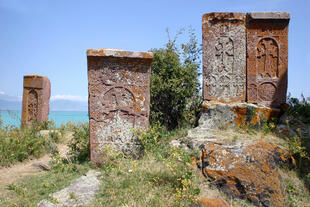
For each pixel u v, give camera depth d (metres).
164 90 6.98
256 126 5.50
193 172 3.72
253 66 6.08
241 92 6.10
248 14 6.14
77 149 5.15
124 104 4.51
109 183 3.54
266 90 6.05
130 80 4.51
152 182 3.39
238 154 3.82
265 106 5.87
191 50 7.68
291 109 5.76
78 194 3.25
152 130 4.55
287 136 5.07
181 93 6.76
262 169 3.69
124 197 3.12
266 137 5.01
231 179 3.61
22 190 3.45
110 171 3.89
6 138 6.09
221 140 4.41
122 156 4.37
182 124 6.90
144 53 4.45
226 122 5.64
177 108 7.13
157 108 7.13
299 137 4.96
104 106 4.47
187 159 3.59
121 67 4.49
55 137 7.41
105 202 3.04
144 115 4.52
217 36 6.20
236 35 6.16
